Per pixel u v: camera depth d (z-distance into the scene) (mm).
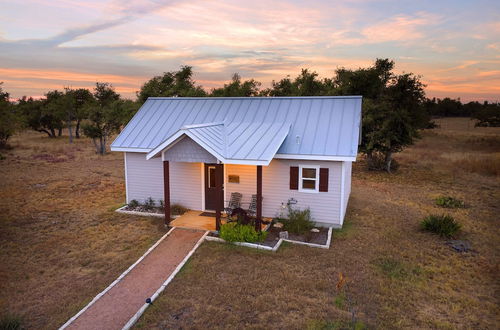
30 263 10820
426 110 25734
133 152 16234
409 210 16828
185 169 15648
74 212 15914
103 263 10867
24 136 55500
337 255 11414
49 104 49125
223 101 18047
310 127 15062
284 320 7918
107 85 51344
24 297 8977
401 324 7871
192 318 8016
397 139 25141
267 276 9922
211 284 9484
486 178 24406
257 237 12273
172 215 15133
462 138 47344
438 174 25812
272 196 14617
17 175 24047
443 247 12367
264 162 11867
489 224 14883
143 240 12617
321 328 7637
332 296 8969
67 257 11273
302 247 12008
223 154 12305
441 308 8578
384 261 11047
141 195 16594
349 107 15898
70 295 9102
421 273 10367
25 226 14047
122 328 7703
